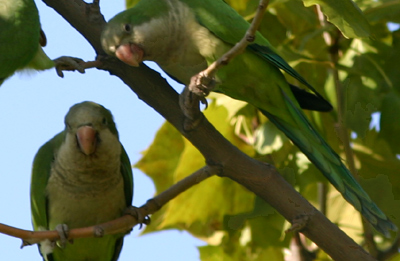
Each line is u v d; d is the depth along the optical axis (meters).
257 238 11.23
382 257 9.58
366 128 10.20
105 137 8.66
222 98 10.70
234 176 8.20
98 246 9.23
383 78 10.27
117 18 8.69
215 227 11.42
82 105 8.79
